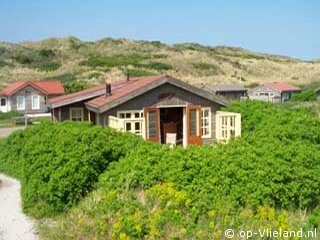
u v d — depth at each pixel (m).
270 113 19.59
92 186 12.30
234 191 10.54
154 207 10.15
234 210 10.16
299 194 10.91
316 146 13.98
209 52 125.31
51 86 51.72
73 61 97.50
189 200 10.10
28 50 115.56
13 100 49.06
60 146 12.91
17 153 18.56
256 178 10.71
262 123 18.12
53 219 11.88
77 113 24.39
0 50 111.12
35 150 13.74
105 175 12.12
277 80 95.12
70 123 16.58
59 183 11.99
